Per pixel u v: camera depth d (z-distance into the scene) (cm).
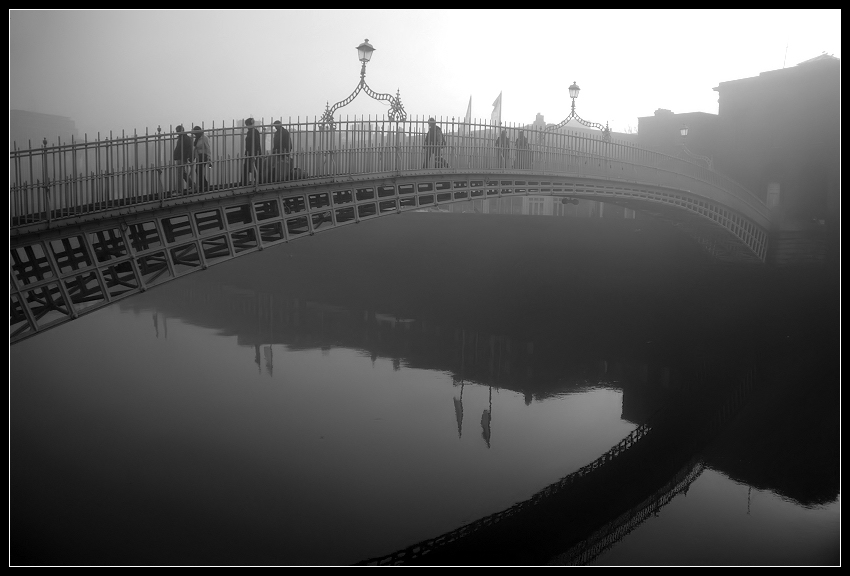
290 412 2352
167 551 1352
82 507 1566
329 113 2138
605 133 3170
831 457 2058
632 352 3384
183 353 3231
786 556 1431
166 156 1512
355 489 1728
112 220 1417
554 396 2664
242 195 1645
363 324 4019
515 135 2738
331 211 1859
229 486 1719
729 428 2322
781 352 3381
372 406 2456
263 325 3972
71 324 3953
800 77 4550
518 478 1850
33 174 1412
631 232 4453
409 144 2094
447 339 3638
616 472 1916
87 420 2205
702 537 1529
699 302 4131
